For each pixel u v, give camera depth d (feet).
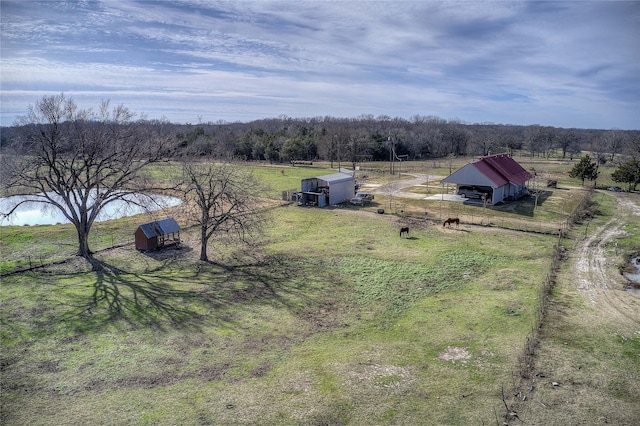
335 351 63.05
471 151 396.78
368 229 133.08
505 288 85.30
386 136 378.73
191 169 107.04
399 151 363.56
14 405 50.49
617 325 69.92
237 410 49.73
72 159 105.09
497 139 432.66
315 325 71.51
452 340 65.62
